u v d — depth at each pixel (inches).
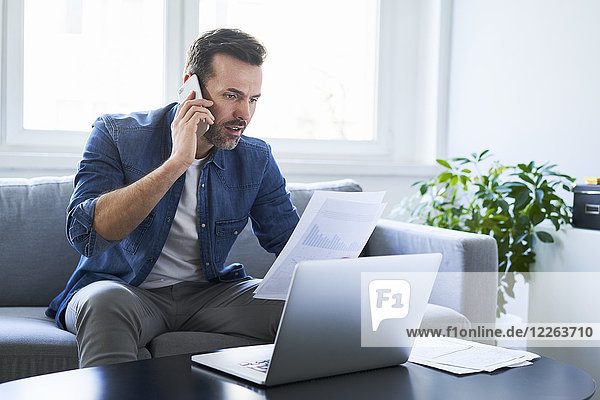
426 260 48.0
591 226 85.3
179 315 69.2
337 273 43.3
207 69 66.2
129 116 70.8
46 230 80.5
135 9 109.3
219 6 114.6
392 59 123.9
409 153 125.7
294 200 90.0
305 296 42.0
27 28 104.3
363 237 57.2
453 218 96.7
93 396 38.8
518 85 106.0
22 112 103.2
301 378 43.6
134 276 69.3
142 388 40.6
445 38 120.1
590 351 81.5
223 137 67.2
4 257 78.7
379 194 55.7
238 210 73.4
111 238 61.2
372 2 123.5
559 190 98.4
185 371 44.7
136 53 109.8
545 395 41.5
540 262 90.8
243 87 66.1
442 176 99.3
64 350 60.2
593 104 92.4
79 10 107.0
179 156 62.0
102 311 55.7
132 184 61.8
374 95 123.7
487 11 112.3
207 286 72.2
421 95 124.4
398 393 41.7
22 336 60.2
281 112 120.0
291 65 120.0
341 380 44.4
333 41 122.2
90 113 108.3
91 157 66.7
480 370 46.6
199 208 70.6
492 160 111.2
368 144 123.2
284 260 53.0
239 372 43.9
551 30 99.9
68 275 80.4
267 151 76.0
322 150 120.3
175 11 109.6
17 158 97.4
